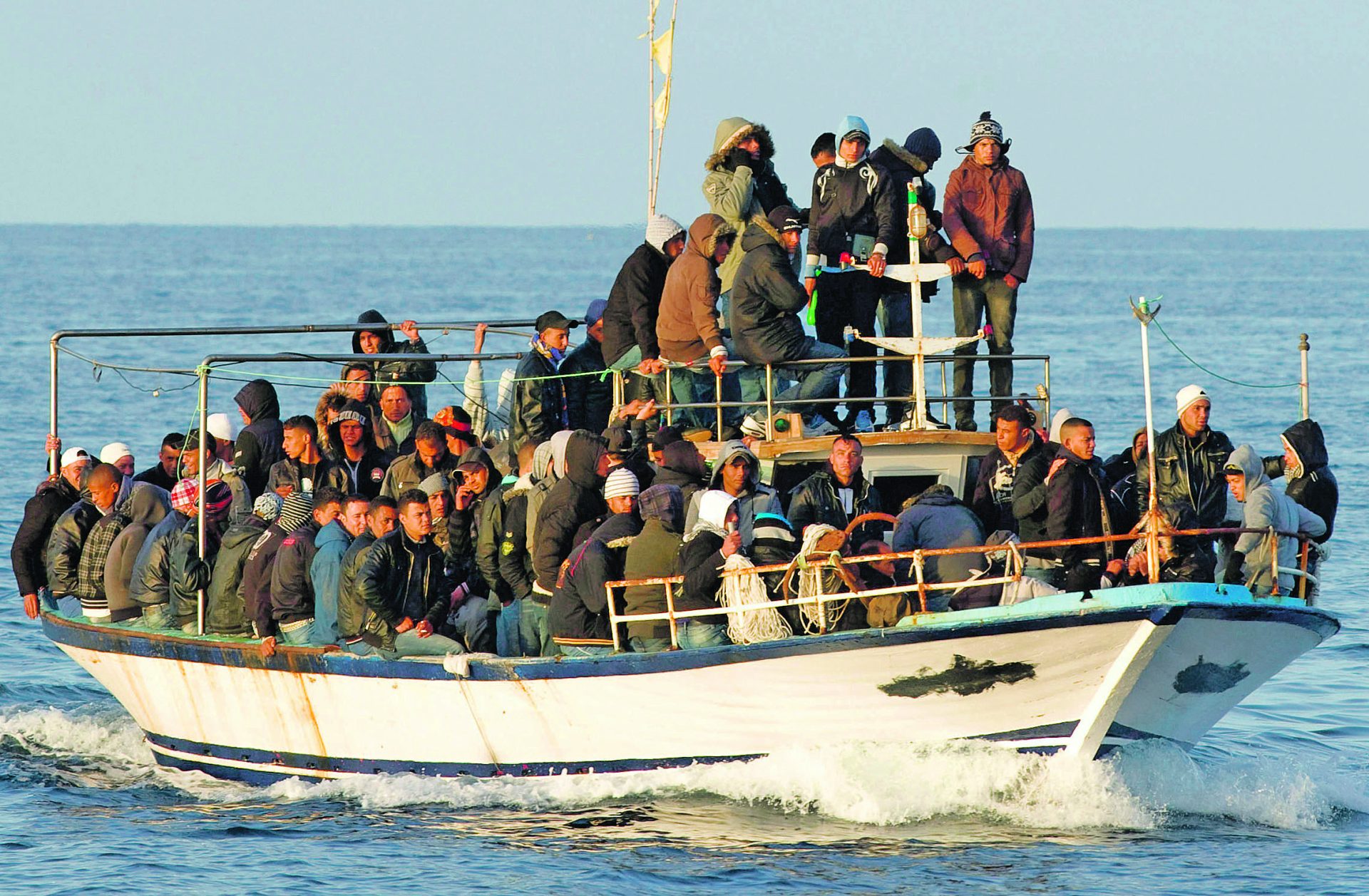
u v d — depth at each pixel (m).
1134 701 46.78
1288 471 51.88
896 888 42.81
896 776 48.00
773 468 52.12
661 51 62.88
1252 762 52.47
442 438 56.28
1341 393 177.50
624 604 49.09
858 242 59.28
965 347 59.84
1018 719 46.81
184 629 56.91
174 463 64.25
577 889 43.16
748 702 47.44
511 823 48.97
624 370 57.94
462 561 53.97
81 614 64.12
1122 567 46.59
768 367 53.25
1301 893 42.44
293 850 47.44
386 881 44.44
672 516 47.94
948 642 44.62
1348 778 53.28
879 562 46.97
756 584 46.03
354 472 59.47
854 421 59.84
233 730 56.47
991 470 50.19
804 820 48.03
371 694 52.47
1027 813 47.59
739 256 56.66
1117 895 42.31
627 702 48.59
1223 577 48.50
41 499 62.81
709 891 42.78
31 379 190.50
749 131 56.03
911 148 60.00
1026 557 47.59
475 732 51.38
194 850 47.81
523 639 51.94
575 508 49.91
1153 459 44.03
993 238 59.09
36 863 46.88
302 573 52.72
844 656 45.38
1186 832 47.47
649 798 50.06
